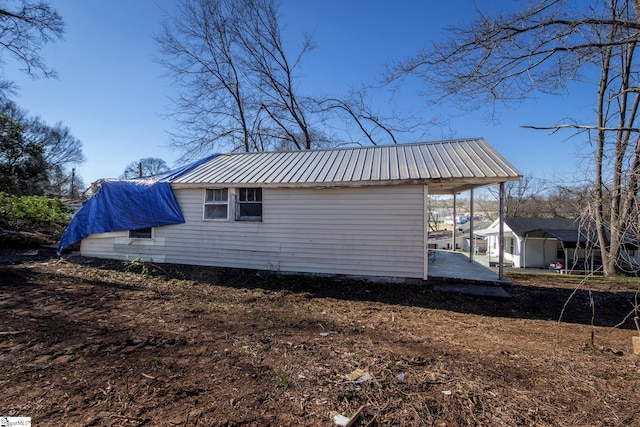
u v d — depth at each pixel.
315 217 7.81
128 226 8.80
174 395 2.65
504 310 6.17
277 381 2.92
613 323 5.51
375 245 7.45
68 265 8.05
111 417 2.34
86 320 4.39
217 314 5.02
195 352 3.51
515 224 27.22
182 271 8.08
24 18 12.59
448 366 3.31
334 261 7.70
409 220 7.24
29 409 2.40
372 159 8.80
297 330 4.47
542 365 3.44
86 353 3.38
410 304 6.28
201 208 8.59
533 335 4.68
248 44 18.41
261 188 8.18
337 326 4.76
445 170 7.18
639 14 7.42
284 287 7.13
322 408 2.52
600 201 3.89
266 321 4.79
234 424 2.31
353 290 7.00
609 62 10.83
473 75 6.98
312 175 7.94
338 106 19.38
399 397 2.69
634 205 3.69
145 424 2.28
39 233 11.84
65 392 2.64
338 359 3.44
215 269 8.28
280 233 8.05
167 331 4.12
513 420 2.40
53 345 3.53
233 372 3.08
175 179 8.87
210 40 18.02
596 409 2.57
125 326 4.24
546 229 24.97
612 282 9.12
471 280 6.89
